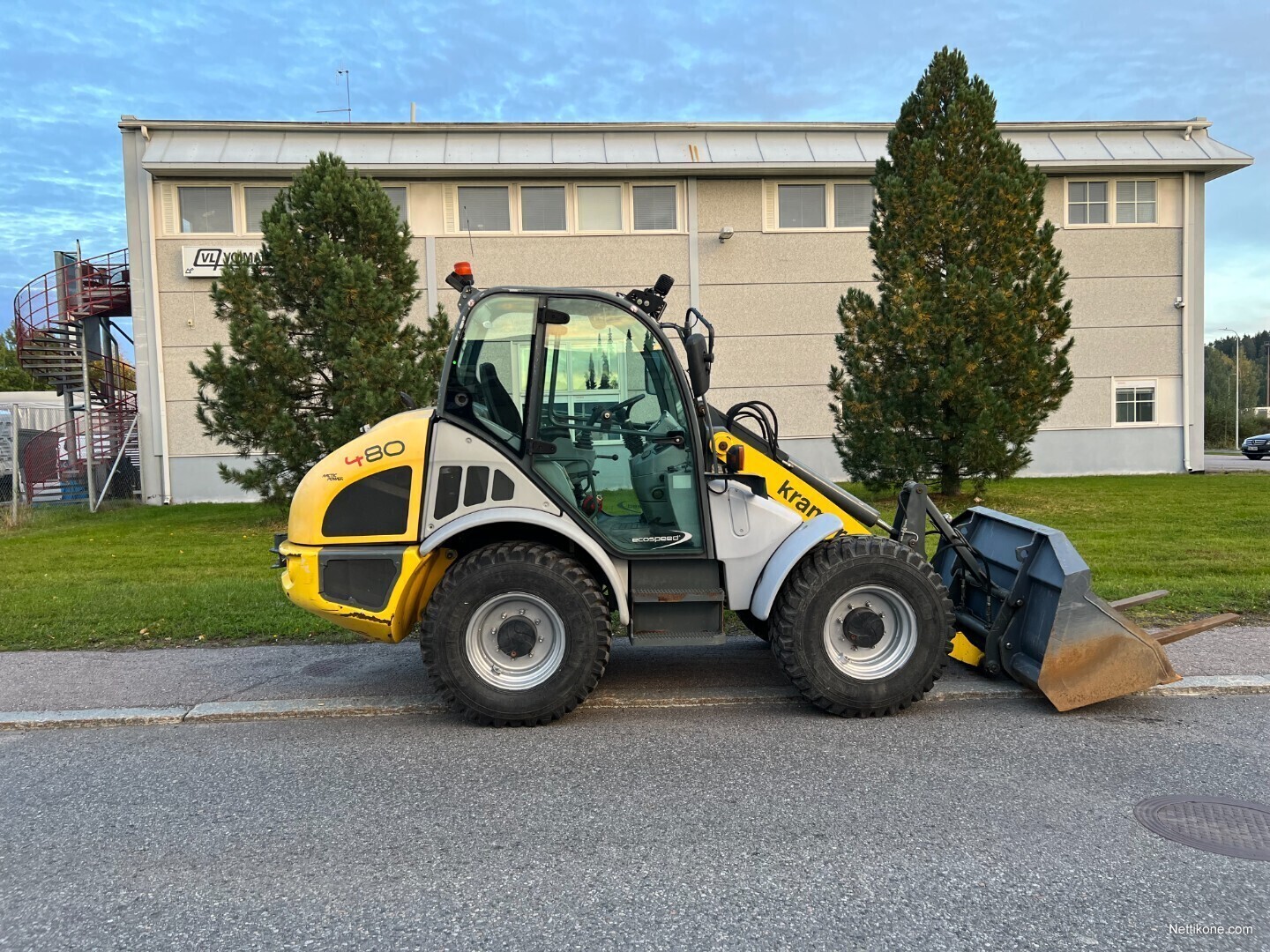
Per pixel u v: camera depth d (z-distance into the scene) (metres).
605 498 4.86
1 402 24.61
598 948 2.59
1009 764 4.03
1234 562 8.84
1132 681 4.77
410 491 4.72
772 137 19.75
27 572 9.91
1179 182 20.42
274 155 18.27
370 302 12.37
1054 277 13.41
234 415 12.60
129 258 18.53
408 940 2.65
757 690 5.27
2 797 3.85
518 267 19.08
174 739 4.62
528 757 4.23
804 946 2.58
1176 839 3.25
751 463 5.23
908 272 12.91
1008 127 20.33
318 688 5.42
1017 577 5.04
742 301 19.53
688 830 3.38
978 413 12.85
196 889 2.99
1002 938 2.61
